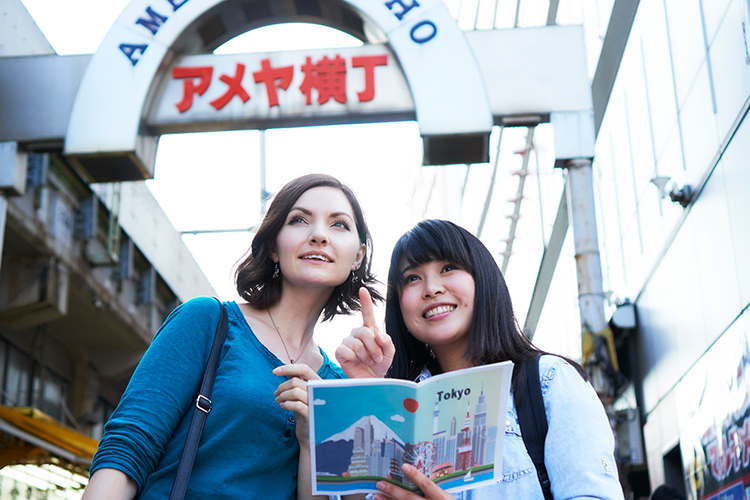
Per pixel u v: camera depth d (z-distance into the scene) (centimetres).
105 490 193
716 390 666
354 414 188
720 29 625
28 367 1484
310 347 259
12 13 1259
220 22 918
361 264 278
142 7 901
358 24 918
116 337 1641
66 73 931
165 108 891
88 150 855
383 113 878
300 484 223
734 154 600
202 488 209
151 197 1703
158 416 208
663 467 878
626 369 1038
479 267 241
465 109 854
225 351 230
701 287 711
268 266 258
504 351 235
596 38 1130
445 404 189
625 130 1026
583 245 855
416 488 194
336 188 265
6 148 906
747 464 584
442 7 888
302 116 880
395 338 261
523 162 1644
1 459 1173
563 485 203
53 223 1268
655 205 868
